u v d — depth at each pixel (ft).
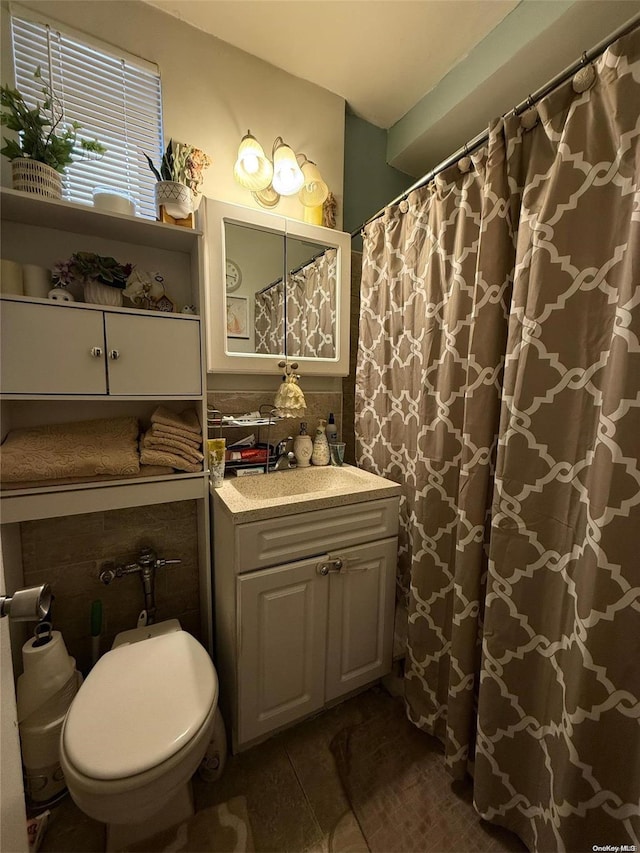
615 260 2.35
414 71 4.83
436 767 3.69
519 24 3.95
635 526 2.23
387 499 4.22
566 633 2.66
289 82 4.85
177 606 4.67
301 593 3.70
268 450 4.75
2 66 3.45
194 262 4.10
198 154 3.96
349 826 3.18
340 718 4.21
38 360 3.11
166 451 3.80
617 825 2.37
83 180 3.95
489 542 3.34
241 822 3.19
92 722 2.66
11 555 3.47
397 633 4.66
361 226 5.37
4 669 1.88
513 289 2.91
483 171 3.32
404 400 4.54
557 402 2.68
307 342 4.97
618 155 2.30
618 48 2.26
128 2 3.90
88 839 3.07
